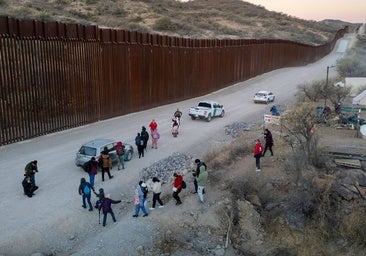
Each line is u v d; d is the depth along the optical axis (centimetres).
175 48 3919
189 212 1652
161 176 1969
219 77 4925
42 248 1341
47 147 2270
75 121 2752
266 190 1859
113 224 1530
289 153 2206
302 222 1677
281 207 1744
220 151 2319
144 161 2158
